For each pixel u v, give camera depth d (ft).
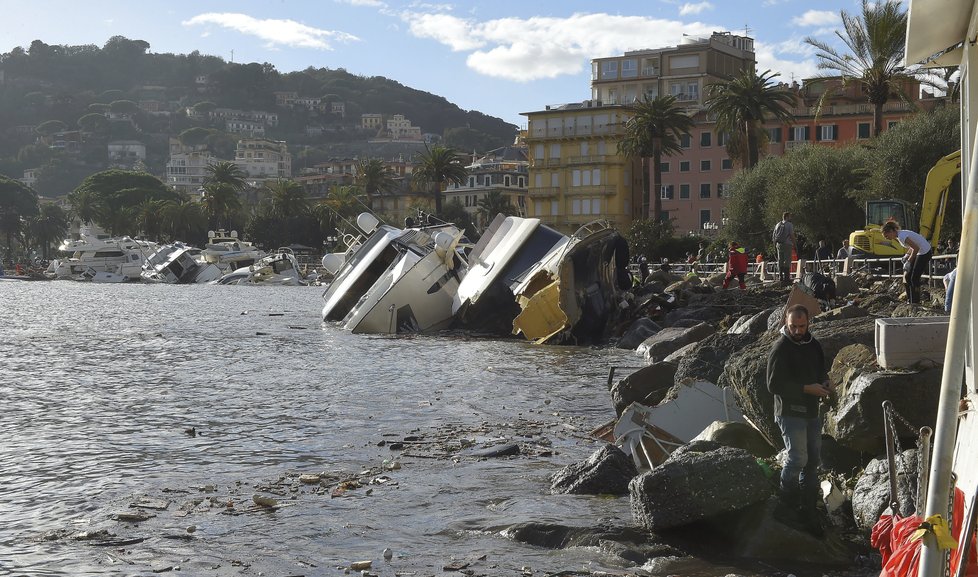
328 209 481.87
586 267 104.88
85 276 395.34
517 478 35.94
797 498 26.23
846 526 26.63
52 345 101.14
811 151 217.77
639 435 35.86
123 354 91.15
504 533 28.17
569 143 362.74
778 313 59.47
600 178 356.59
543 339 106.22
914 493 24.41
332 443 43.88
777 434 31.91
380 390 63.31
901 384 27.66
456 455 40.63
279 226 492.13
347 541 27.89
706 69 394.93
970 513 12.93
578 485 33.40
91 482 35.99
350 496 33.47
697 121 344.49
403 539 28.02
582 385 65.57
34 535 28.58
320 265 435.12
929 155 163.73
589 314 104.78
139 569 25.25
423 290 123.85
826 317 52.29
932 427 27.40
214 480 36.35
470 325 121.39
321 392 62.28
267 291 282.77
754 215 226.99
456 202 492.95
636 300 111.55
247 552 26.81
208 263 368.07
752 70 242.58
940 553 12.39
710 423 35.88
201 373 74.28
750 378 32.27
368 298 128.57
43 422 50.01
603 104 371.15
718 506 26.08
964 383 26.37
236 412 53.47
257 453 41.65
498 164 568.00
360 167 468.75
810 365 26.37
